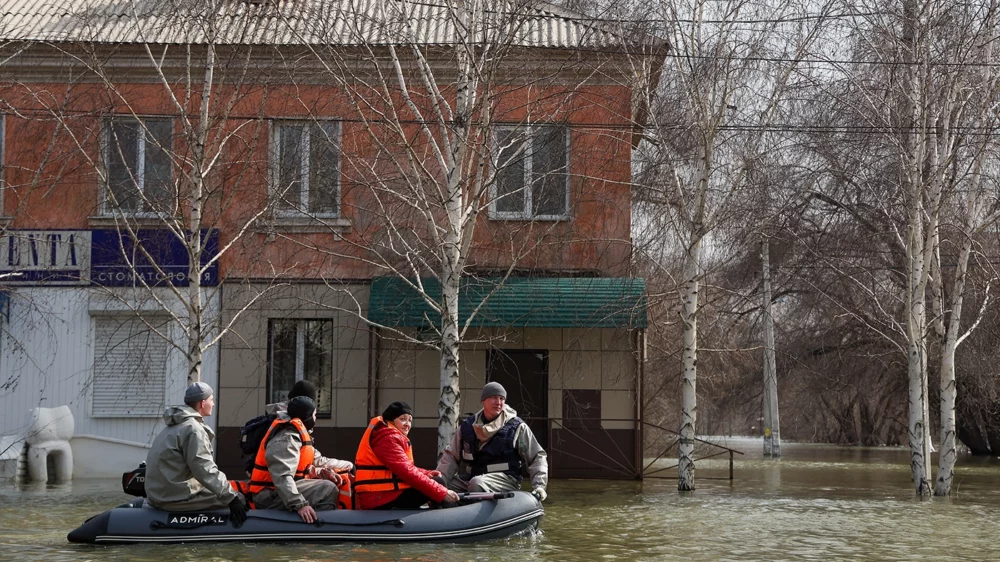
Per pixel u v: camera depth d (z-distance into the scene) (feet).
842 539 40.88
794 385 122.72
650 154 65.16
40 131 66.80
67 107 62.75
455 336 54.80
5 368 67.92
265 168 63.05
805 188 68.85
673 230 65.26
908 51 60.64
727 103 61.36
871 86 61.72
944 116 60.44
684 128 61.87
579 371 68.39
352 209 66.95
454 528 35.73
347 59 60.75
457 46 56.95
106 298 67.62
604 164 64.85
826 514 50.21
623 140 64.59
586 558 34.35
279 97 64.85
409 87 65.82
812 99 62.69
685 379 62.54
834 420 165.27
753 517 48.26
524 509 37.35
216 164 63.72
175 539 34.12
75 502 50.83
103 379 68.28
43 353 68.13
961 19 59.26
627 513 49.26
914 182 61.00
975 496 62.39
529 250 64.13
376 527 35.06
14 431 67.46
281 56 59.00
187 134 55.57
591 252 66.33
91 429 67.92
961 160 63.57
